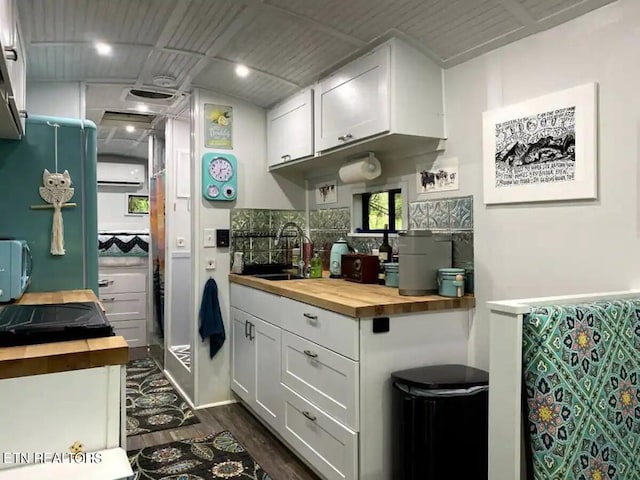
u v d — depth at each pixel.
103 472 1.11
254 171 3.70
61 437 1.18
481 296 2.30
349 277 3.00
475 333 2.32
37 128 2.50
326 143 2.89
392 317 2.13
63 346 1.25
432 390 1.91
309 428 2.43
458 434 1.88
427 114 2.43
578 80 1.87
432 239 2.37
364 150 2.83
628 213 1.71
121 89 3.34
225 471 2.52
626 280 1.72
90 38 2.50
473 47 2.26
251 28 2.43
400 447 1.99
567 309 1.36
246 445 2.84
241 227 3.66
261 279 3.20
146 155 5.81
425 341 2.23
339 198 3.47
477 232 2.32
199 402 3.49
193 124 3.46
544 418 1.27
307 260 3.48
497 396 1.35
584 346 1.35
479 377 2.02
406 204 2.79
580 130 1.85
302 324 2.49
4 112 1.87
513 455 1.30
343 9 2.20
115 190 5.89
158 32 2.48
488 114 2.23
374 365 2.09
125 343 1.28
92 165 2.61
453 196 2.46
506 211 2.17
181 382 3.82
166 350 4.28
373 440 2.08
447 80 2.47
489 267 2.26
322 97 2.94
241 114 3.63
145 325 5.26
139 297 5.23
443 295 2.33
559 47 1.94
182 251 4.32
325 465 2.28
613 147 1.75
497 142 2.19
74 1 2.12
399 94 2.35
